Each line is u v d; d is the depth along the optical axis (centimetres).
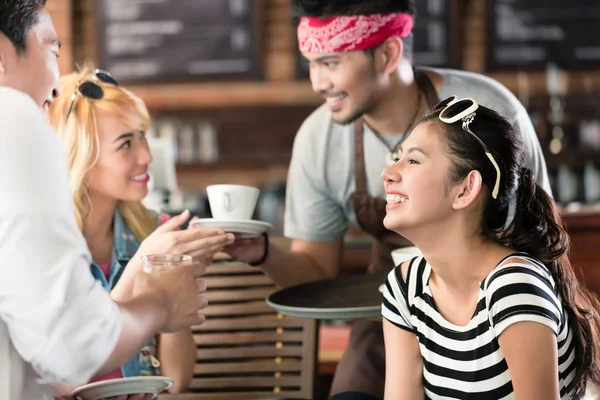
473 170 217
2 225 175
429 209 220
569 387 224
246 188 282
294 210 357
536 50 702
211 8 708
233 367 336
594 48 700
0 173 176
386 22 310
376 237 348
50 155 182
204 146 709
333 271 358
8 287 176
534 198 228
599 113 697
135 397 216
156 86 718
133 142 302
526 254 222
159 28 710
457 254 223
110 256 307
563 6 699
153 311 199
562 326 216
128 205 310
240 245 323
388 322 241
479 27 711
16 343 182
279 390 335
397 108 325
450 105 222
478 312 219
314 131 346
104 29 712
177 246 271
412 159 222
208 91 719
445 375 227
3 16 192
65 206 183
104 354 184
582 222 434
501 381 217
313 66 317
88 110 295
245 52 710
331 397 323
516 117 321
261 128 716
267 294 337
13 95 184
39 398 195
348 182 343
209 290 339
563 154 677
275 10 716
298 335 335
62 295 177
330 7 304
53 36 203
